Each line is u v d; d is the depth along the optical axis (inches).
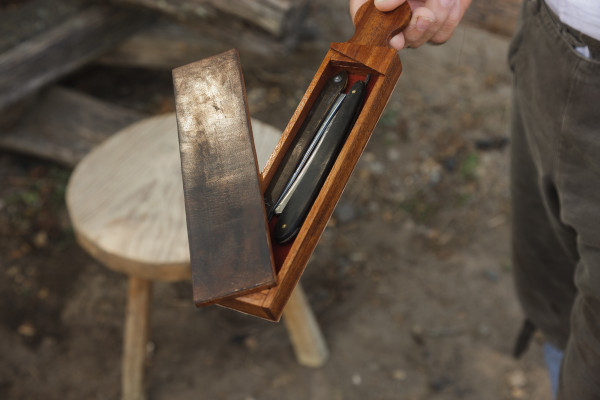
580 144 36.6
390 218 102.0
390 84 36.9
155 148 73.9
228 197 31.4
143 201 67.2
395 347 86.5
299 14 101.1
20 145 102.4
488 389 82.3
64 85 116.0
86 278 93.7
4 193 102.0
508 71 126.0
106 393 82.0
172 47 110.3
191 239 30.7
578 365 37.1
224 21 99.2
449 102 119.7
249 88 119.3
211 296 29.2
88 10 103.7
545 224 52.3
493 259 96.4
